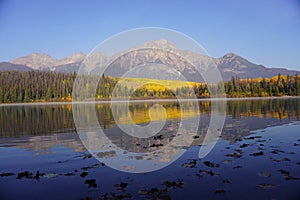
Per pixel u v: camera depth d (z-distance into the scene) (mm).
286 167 6930
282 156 8078
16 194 5434
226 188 5535
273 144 9852
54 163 7680
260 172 6531
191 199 5020
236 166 7074
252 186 5613
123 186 5754
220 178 6145
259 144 9852
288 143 10008
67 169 7070
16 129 15203
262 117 19406
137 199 5066
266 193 5234
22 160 8055
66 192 5488
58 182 6066
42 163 7703
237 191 5367
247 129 13484
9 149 9617
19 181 6176
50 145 10234
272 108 28422
